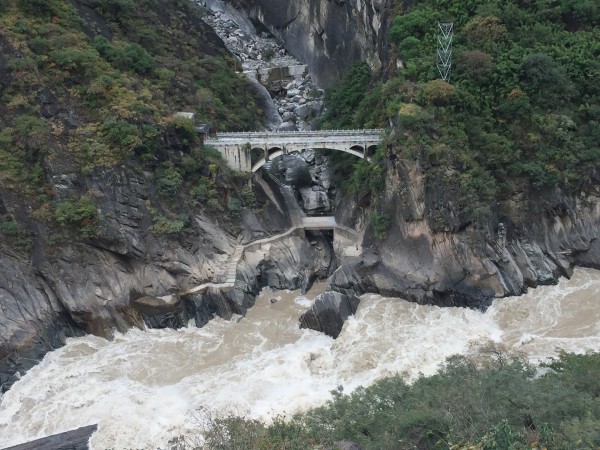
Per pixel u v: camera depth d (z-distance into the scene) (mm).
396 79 69188
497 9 72312
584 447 25109
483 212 59719
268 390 48094
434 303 59250
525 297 58656
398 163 62500
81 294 56594
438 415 30500
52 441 41688
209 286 60500
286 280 64750
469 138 64625
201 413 44812
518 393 30859
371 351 52062
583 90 69250
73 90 65188
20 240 57312
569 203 65375
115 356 53344
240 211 67812
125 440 42688
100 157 61594
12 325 53125
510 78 67375
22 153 60438
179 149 66688
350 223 69750
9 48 64562
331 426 34531
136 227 60812
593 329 53469
